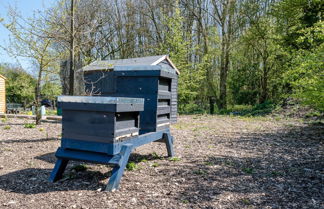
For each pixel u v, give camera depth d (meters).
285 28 15.06
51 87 9.76
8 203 2.46
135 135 3.22
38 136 6.53
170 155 4.52
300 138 6.68
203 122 10.99
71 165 3.90
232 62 21.62
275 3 15.99
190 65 17.98
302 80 6.43
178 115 15.50
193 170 3.70
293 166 4.01
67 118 3.09
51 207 2.38
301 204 2.54
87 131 2.96
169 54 17.09
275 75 17.80
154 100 3.83
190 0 20.56
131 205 2.44
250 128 8.81
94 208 2.36
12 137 6.36
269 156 4.71
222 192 2.84
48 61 7.61
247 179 3.33
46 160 4.18
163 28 21.50
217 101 20.02
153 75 3.79
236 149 5.34
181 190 2.88
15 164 3.91
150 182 3.14
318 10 12.41
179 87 16.91
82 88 7.19
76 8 6.07
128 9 22.44
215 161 4.28
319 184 3.14
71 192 2.77
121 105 2.81
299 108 12.43
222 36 18.95
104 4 19.80
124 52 23.06
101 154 2.95
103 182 3.12
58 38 6.07
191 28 22.64
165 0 21.28
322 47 6.07
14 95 22.22
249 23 18.06
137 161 4.19
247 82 19.69
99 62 6.81
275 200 2.64
